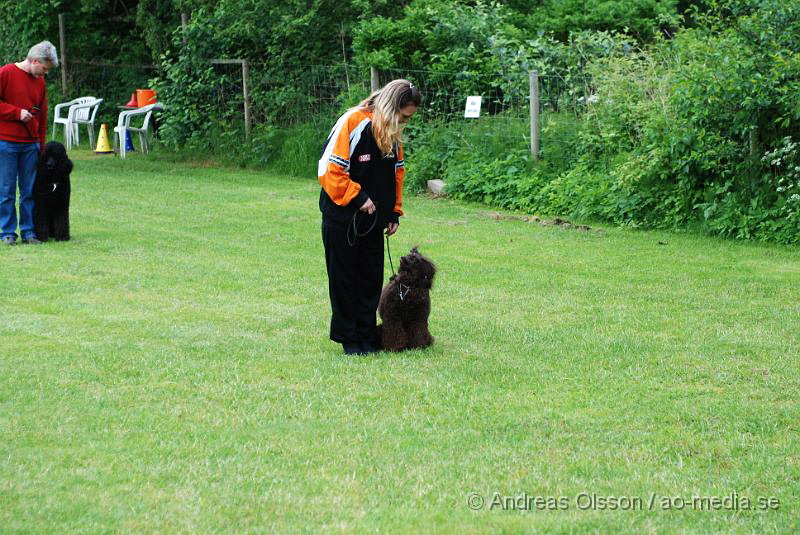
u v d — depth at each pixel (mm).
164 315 8273
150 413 5676
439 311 8578
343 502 4438
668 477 4801
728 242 12156
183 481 4660
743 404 5969
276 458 4988
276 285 9539
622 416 5750
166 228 12969
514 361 6961
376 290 7230
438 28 18469
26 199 11750
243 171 19781
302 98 20031
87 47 26859
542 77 16609
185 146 21438
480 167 15930
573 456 5074
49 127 25859
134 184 17516
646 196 13391
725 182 12914
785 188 11953
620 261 10961
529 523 4238
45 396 5969
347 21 20406
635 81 14656
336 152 6824
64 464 4859
